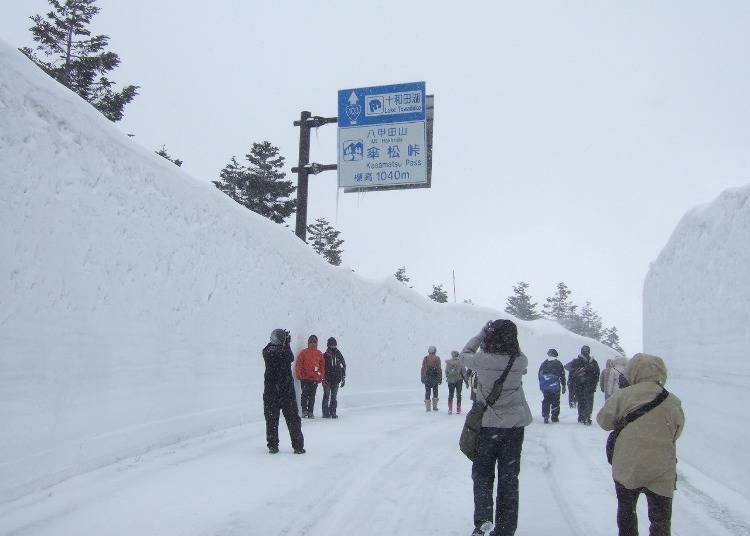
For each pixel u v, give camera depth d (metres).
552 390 15.45
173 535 5.12
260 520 5.59
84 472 6.84
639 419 4.54
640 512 6.55
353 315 17.95
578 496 7.03
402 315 22.03
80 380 6.91
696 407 8.79
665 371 4.73
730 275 7.50
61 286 6.65
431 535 5.34
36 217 6.30
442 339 25.52
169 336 8.95
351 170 16.31
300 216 16.00
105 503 5.86
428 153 16.23
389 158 16.19
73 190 6.92
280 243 13.60
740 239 7.23
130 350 7.96
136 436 7.92
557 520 6.04
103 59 30.00
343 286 17.42
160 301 8.73
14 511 5.48
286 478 7.17
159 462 7.69
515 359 5.35
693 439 8.90
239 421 11.06
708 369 8.24
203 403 9.88
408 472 7.83
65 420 6.60
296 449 8.75
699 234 8.99
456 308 28.05
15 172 6.06
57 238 6.61
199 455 8.29
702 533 5.71
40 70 6.66
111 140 7.70
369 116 16.42
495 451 5.28
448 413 15.84
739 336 7.05
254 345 11.97
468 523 5.71
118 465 7.35
